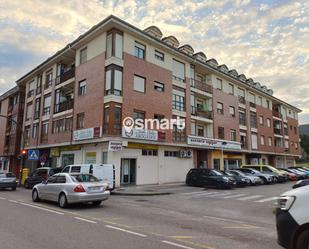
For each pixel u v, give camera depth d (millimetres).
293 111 54031
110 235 6453
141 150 23844
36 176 21500
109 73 22203
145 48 25000
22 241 5871
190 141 27672
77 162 25156
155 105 24844
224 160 33969
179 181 27156
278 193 17625
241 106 37875
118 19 22219
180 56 28484
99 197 11398
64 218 8617
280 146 47250
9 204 11820
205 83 33219
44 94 31719
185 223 8242
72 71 27156
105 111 21984
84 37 24734
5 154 39719
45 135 30234
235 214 10250
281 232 4344
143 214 9781
